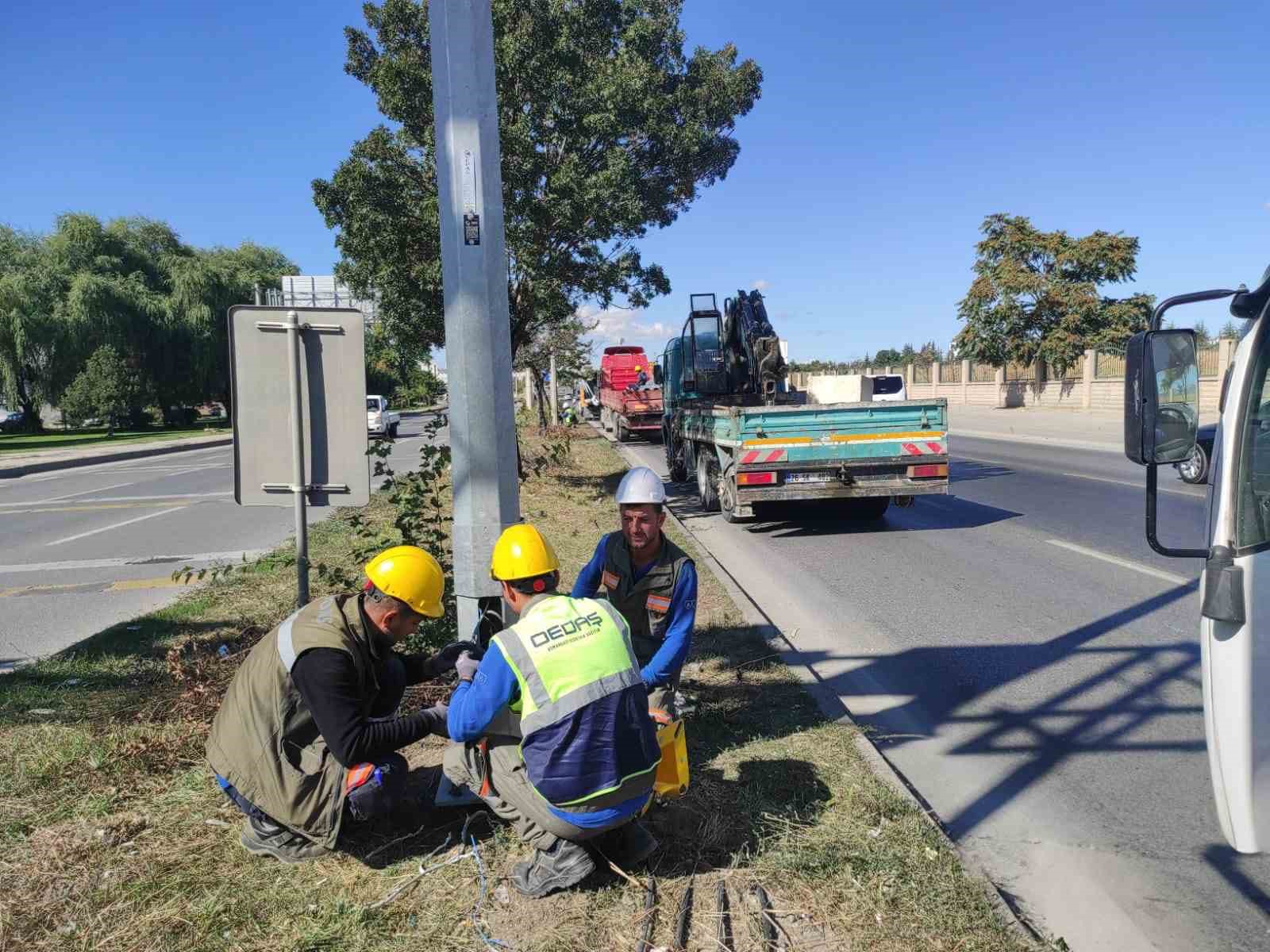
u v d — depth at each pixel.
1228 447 2.57
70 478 20.78
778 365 13.41
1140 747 4.43
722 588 7.50
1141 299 32.06
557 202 12.02
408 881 3.14
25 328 41.88
